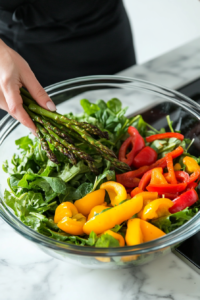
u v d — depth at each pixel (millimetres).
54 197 1069
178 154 1173
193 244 1010
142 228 948
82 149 1168
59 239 952
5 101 1120
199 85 1550
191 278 936
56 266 990
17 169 1156
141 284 932
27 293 927
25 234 859
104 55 1804
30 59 1741
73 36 1679
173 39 3736
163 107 1345
